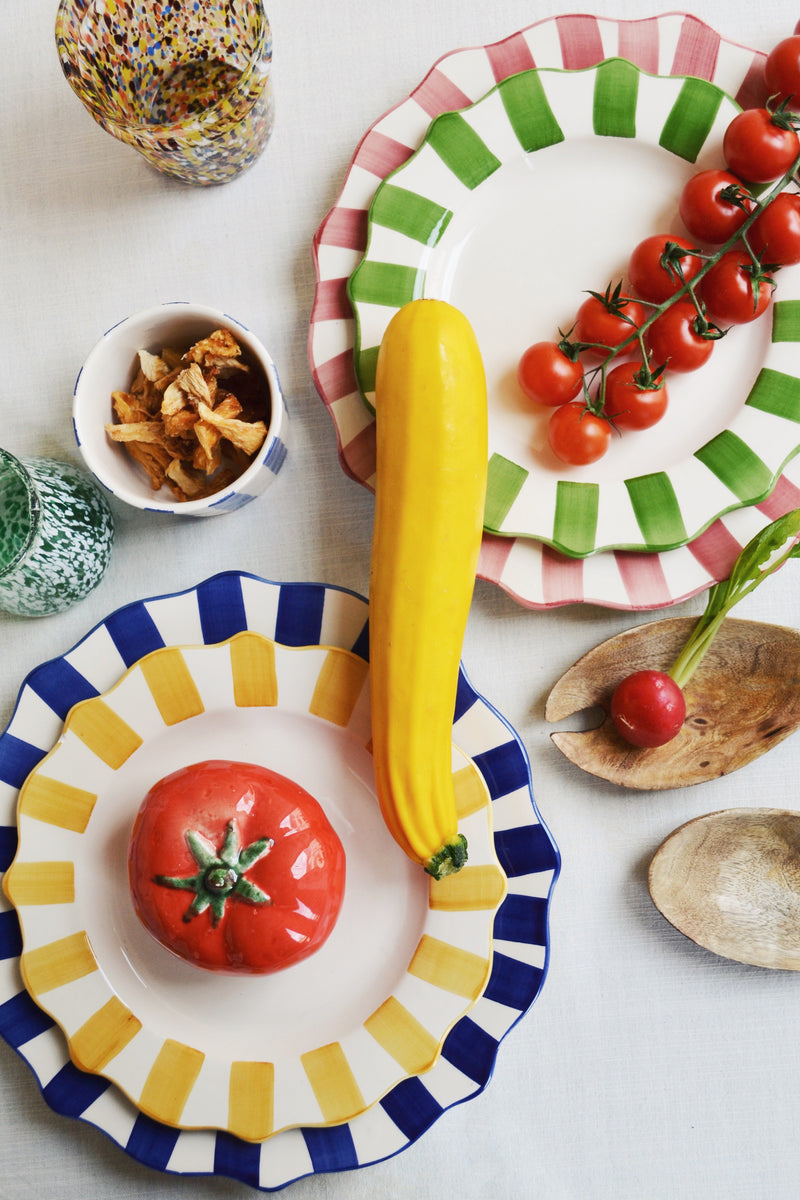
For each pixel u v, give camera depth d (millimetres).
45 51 862
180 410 755
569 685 822
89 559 804
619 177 811
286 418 792
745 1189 840
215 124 730
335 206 799
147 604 792
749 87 800
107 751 793
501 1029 770
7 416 861
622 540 786
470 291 820
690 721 840
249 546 856
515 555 802
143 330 755
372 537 824
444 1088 773
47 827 789
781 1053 843
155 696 785
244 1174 772
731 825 812
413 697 703
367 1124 777
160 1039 787
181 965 796
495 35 839
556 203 813
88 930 795
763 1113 842
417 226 790
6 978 798
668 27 792
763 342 809
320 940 716
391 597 704
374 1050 766
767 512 807
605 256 817
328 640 790
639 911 845
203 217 856
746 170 759
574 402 788
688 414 817
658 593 791
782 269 793
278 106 850
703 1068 846
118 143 858
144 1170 848
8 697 860
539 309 819
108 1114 789
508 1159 843
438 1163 844
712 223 762
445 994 760
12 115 866
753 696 832
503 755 773
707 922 826
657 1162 843
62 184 862
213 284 855
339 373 795
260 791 720
